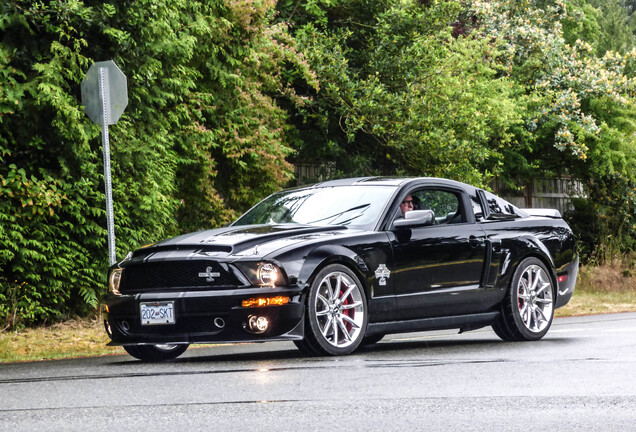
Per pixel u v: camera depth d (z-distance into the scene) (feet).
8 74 38.60
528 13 79.25
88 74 36.94
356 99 58.39
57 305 40.68
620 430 14.28
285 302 24.23
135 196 42.96
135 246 42.80
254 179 52.16
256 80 54.34
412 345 30.07
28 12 38.22
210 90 50.44
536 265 31.55
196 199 49.34
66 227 40.68
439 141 57.67
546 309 31.73
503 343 30.19
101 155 41.57
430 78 59.62
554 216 33.81
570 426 14.61
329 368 22.27
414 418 15.35
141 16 41.86
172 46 44.11
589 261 79.46
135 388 19.47
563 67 78.64
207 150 49.49
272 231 26.27
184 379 20.75
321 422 15.03
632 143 78.59
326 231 26.63
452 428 14.48
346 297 25.84
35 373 23.27
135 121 43.75
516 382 19.63
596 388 18.66
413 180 29.35
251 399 17.54
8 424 15.38
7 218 37.96
